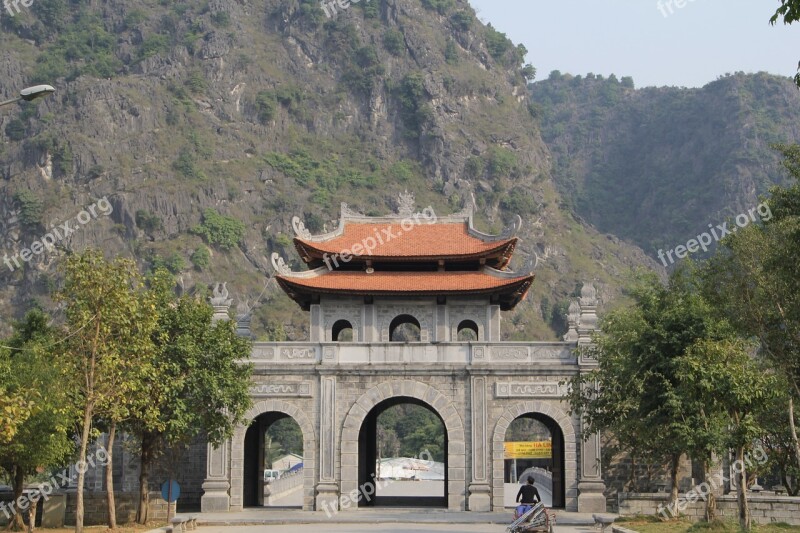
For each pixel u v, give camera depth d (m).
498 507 64.75
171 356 56.69
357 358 66.81
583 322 66.94
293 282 69.31
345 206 75.94
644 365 53.09
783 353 50.56
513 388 65.94
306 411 66.31
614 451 63.00
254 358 66.88
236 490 65.69
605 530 50.22
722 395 44.22
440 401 66.19
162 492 52.28
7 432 37.69
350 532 50.59
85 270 47.44
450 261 71.81
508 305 76.50
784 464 58.88
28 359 50.34
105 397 48.12
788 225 48.66
